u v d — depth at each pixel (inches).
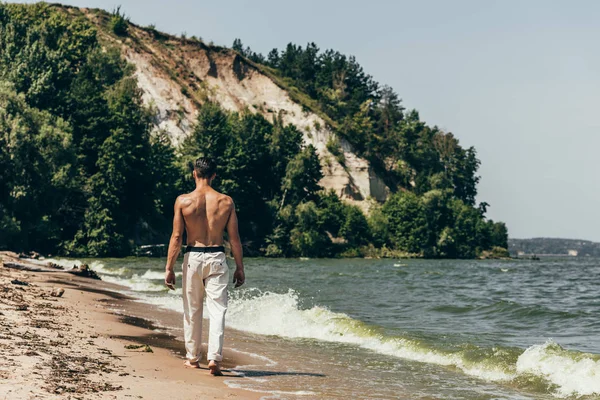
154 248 2997.0
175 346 408.5
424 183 5521.7
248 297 870.4
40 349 329.4
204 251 332.8
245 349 447.5
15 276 860.6
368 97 7150.6
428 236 4611.2
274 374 350.3
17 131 2303.2
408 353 451.2
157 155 3540.8
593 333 587.8
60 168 2420.0
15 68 3216.0
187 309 340.5
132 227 3171.8
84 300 673.0
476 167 6889.8
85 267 1111.0
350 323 551.5
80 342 373.1
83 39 4333.2
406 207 4603.8
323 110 5600.4
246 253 3791.8
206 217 334.6
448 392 330.0
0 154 2273.6
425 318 701.3
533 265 3467.0
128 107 3353.8
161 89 4648.1
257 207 4077.3
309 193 4375.0
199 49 5103.3
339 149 4982.8
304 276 1652.3
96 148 3105.3
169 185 3627.0
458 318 704.4
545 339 546.6
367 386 334.0
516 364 390.3
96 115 3193.9
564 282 1637.6
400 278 1696.6
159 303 741.3
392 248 4505.4
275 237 3863.2
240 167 3954.2
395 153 5649.6
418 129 6653.5
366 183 4938.5
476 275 2003.0
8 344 331.9
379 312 762.8
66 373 278.2
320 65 7135.8
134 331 465.7
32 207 2340.1
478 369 393.7
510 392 335.0
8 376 257.9
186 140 4074.8
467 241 5004.9
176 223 337.1
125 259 2529.5
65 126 2672.2
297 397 288.7
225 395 274.5
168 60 4931.1
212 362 325.7
